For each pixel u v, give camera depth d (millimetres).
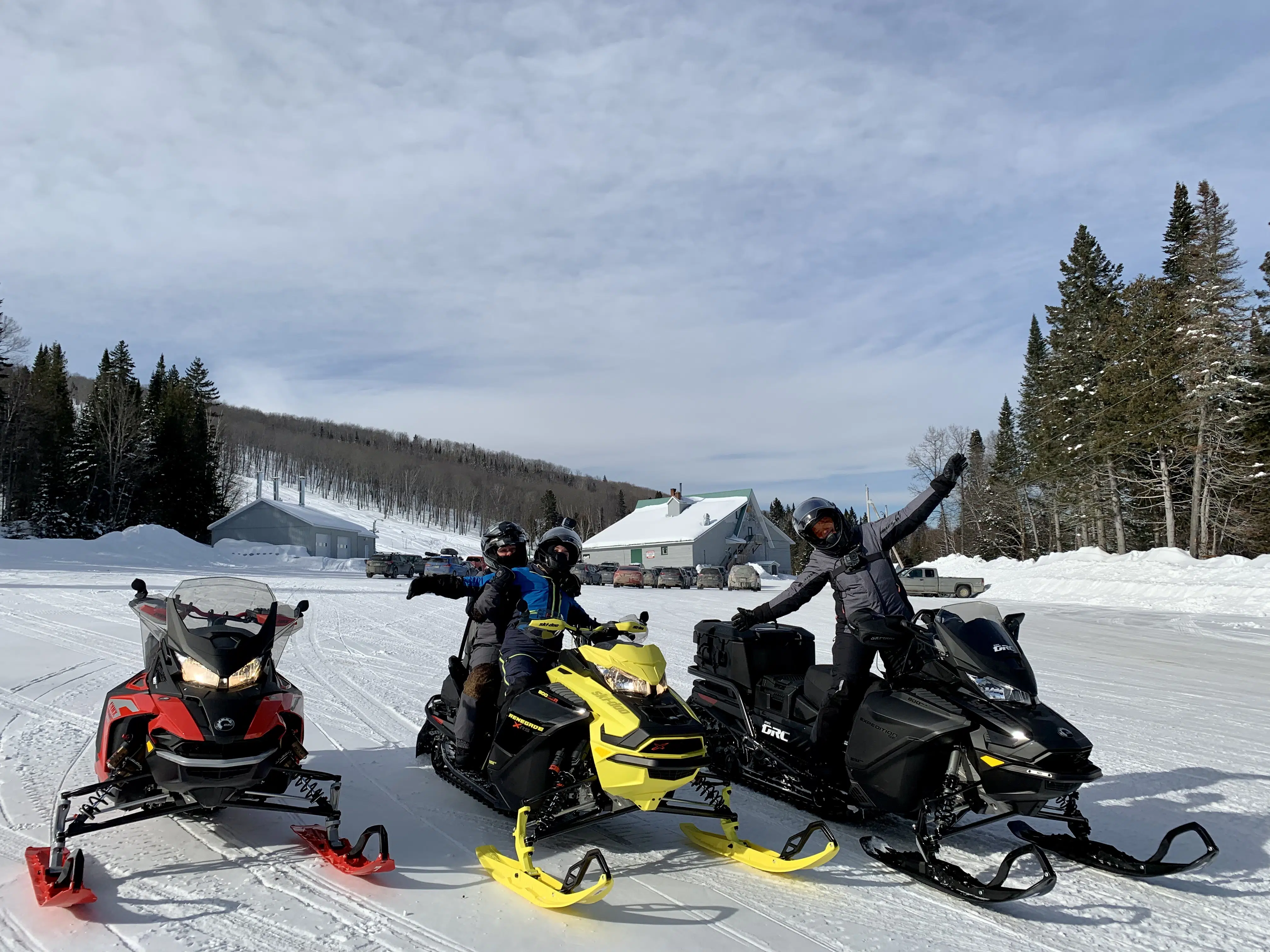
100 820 4156
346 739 6148
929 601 30047
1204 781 5695
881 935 3314
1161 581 27719
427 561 38750
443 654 10633
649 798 3725
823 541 4863
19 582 18844
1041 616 21594
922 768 4082
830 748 4617
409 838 4176
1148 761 6234
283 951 2912
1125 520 46156
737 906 3547
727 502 60719
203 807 3684
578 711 3928
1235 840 4562
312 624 13766
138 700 3842
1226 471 37844
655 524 60375
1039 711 3980
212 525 61250
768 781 5109
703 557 55844
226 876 3572
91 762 5109
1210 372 36125
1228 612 23016
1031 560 37906
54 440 56844
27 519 55844
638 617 4391
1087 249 49094
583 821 3938
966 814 4750
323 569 45938
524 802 3934
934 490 4809
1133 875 3990
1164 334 37844
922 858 3980
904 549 70875
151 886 3432
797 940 3229
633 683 3883
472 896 3504
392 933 3104
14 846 3789
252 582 4414
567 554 4812
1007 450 64000
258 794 3871
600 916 3367
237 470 116688
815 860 3812
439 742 5199
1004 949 3238
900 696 4281
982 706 3988
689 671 5887
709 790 4363
